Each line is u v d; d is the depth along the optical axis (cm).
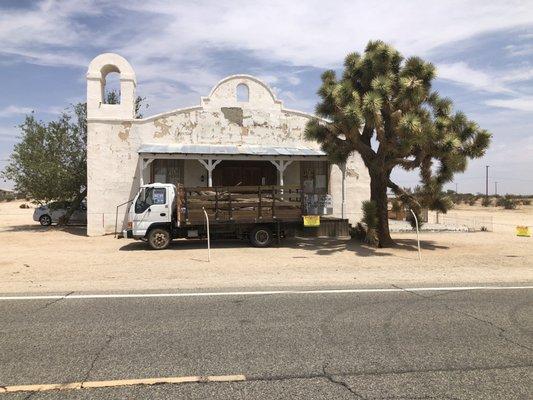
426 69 1460
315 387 415
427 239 1852
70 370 455
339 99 1447
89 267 1152
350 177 2267
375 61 1497
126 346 527
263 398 393
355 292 826
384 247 1573
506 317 657
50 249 1595
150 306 718
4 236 2081
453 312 683
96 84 2102
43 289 853
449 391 408
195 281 935
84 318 647
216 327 602
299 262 1231
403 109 1476
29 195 2467
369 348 521
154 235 1544
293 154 2000
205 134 2181
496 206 5875
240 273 1045
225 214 1568
